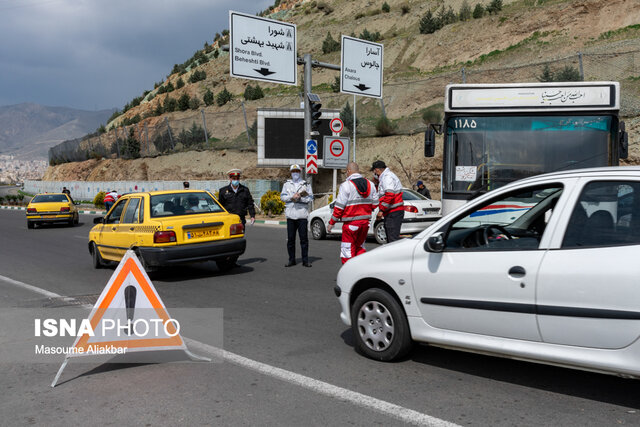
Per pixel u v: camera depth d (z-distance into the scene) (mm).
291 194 11375
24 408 4332
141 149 49750
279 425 3893
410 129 32094
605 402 4180
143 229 9977
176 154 44344
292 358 5445
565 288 4035
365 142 32938
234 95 61875
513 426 3787
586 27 41969
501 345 4410
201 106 59594
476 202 4867
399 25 63062
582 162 9250
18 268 12164
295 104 49594
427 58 50875
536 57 41531
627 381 4605
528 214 4672
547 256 4195
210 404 4312
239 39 18969
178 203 10516
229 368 5176
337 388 4594
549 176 4523
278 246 15328
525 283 4246
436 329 4859
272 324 6832
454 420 3908
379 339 5273
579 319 3967
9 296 8945
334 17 73562
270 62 19703
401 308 5113
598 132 9250
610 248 3938
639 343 3723
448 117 9836
